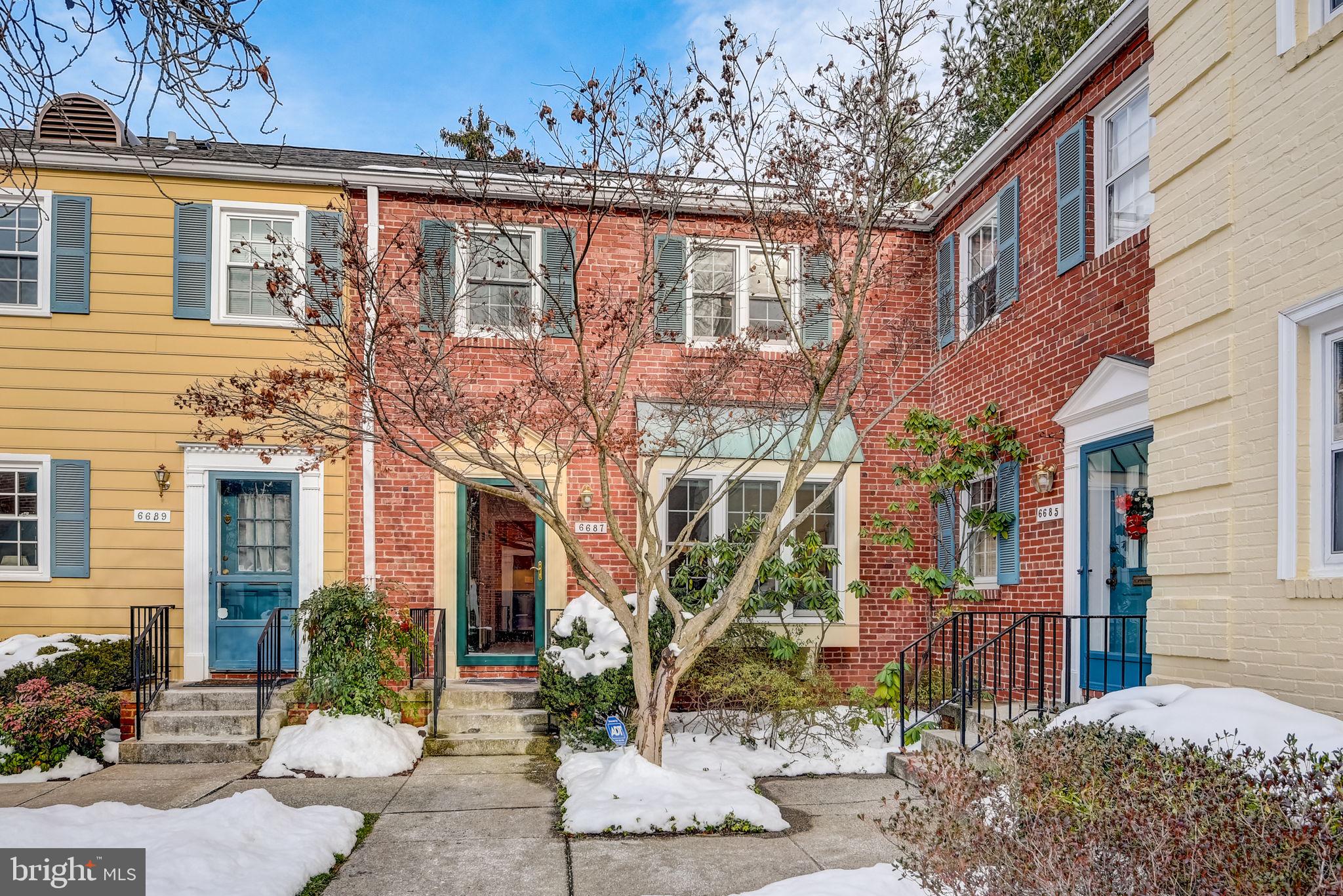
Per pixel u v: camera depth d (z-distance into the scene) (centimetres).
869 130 663
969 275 968
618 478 941
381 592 816
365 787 660
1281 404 459
